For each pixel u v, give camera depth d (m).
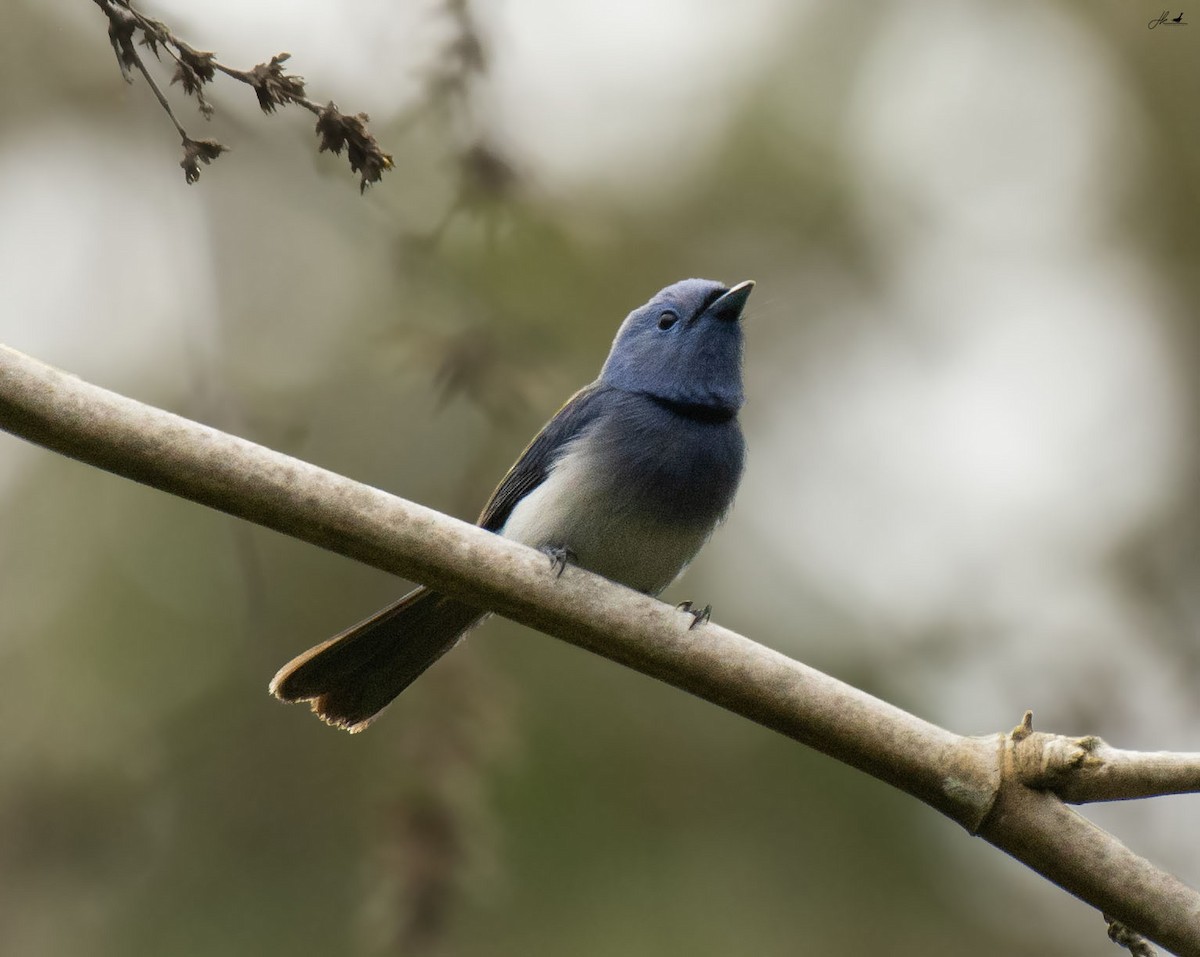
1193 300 16.61
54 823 12.43
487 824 10.07
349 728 8.30
